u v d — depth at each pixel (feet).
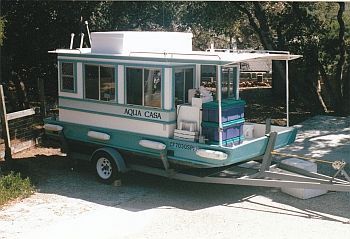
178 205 28.86
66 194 30.76
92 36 33.91
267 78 92.02
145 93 31.12
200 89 30.81
